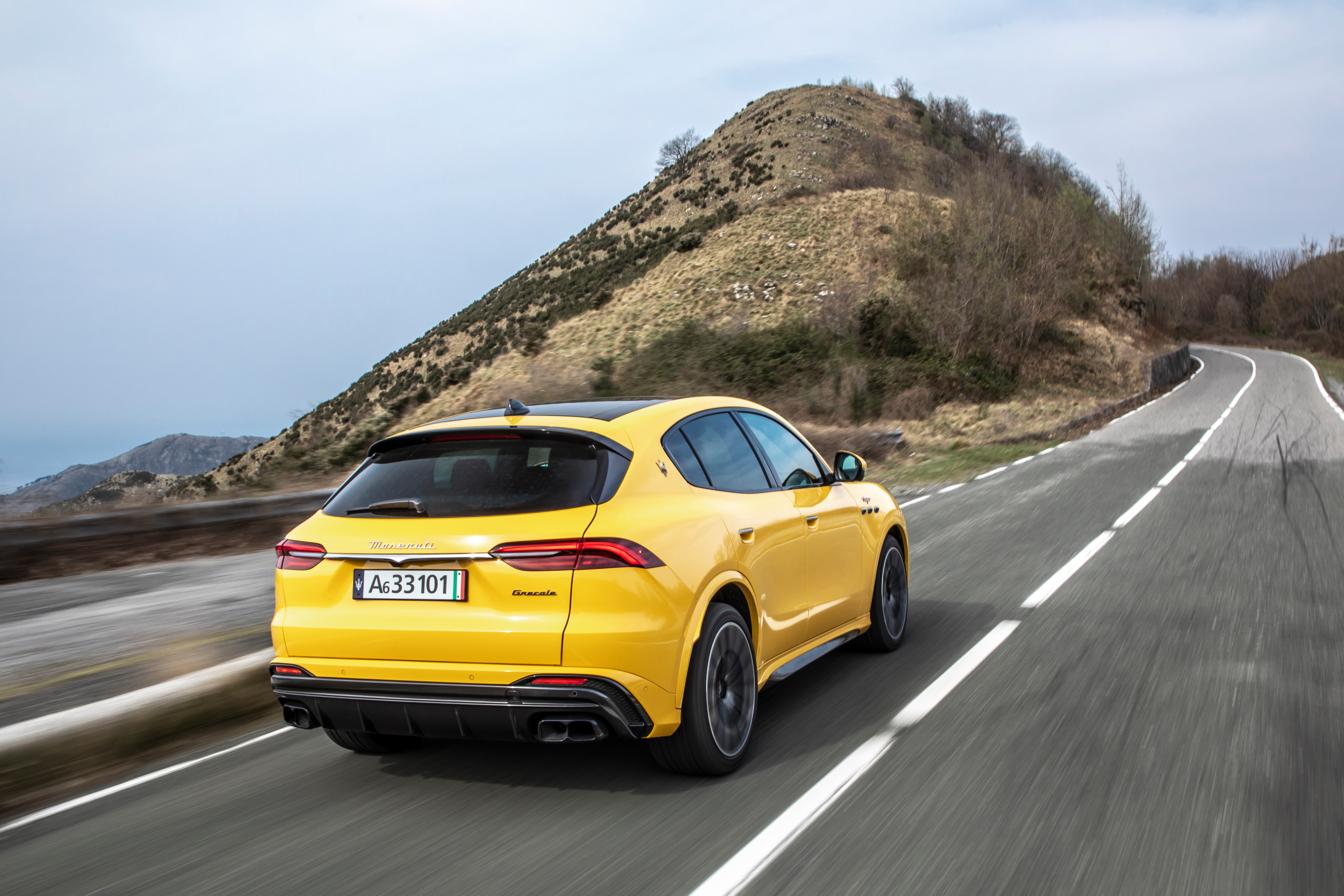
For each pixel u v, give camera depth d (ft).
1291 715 14.15
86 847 11.71
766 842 10.58
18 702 18.63
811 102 401.29
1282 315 320.09
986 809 11.18
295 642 12.61
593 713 11.46
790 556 15.16
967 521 36.45
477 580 11.77
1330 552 27.25
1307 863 9.59
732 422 15.69
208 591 29.55
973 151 382.63
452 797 12.61
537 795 12.48
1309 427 71.26
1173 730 13.64
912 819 11.00
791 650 15.39
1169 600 22.25
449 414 75.15
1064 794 11.53
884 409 100.17
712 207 316.19
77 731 15.15
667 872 9.98
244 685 17.85
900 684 16.70
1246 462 51.65
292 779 13.84
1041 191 201.05
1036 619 21.04
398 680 11.96
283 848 11.25
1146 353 181.37
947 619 21.53
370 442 63.67
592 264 312.50
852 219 239.91
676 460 13.60
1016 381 142.20
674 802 11.94
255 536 40.37
